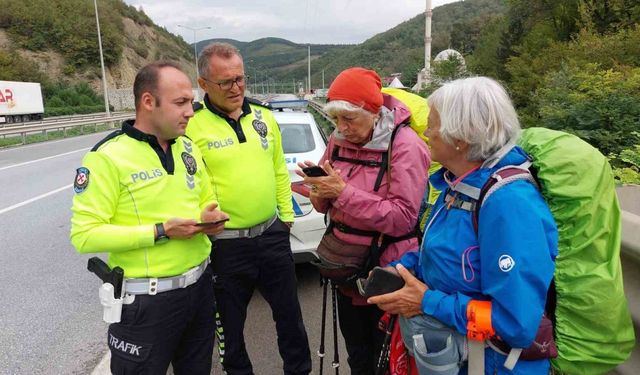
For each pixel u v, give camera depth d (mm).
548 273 1218
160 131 1800
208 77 2170
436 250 1389
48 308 3830
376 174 1979
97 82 53969
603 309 1273
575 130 4297
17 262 4898
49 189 8656
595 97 4402
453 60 11523
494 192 1265
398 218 1863
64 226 6223
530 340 1220
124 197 1746
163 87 1729
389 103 2125
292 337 2541
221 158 2242
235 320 2441
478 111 1273
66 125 21172
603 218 1309
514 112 1335
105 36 55906
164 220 1808
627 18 7996
